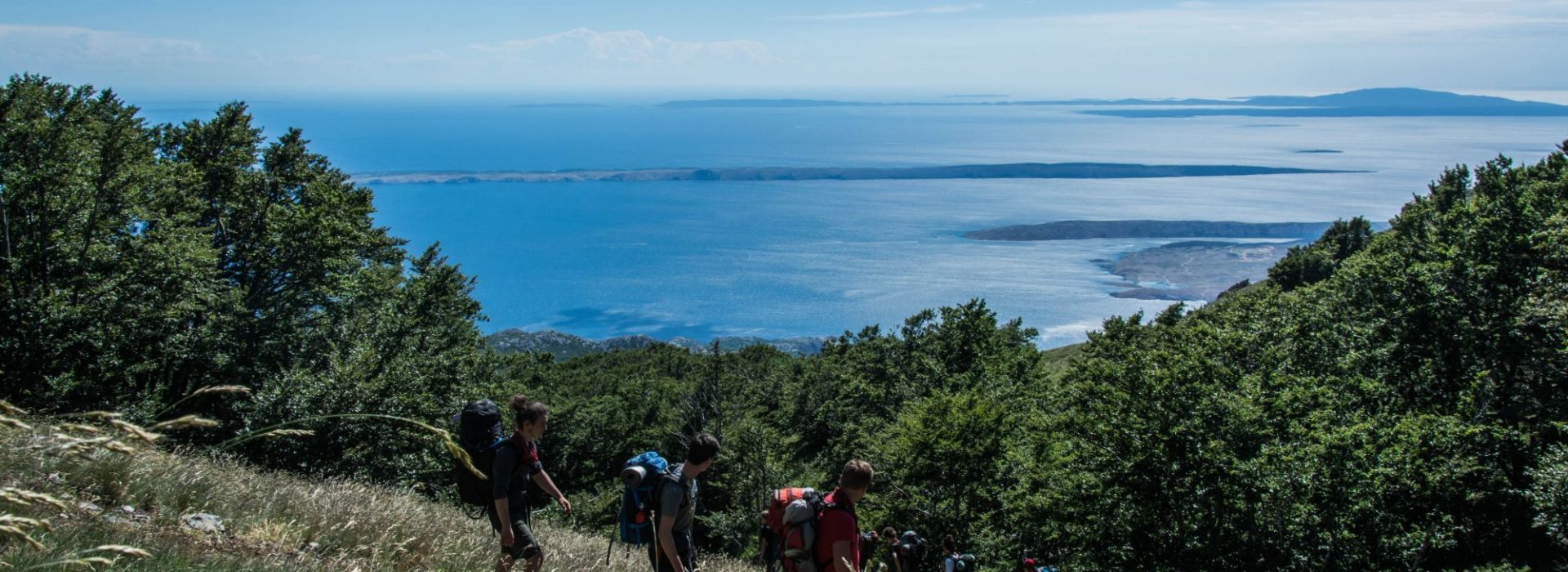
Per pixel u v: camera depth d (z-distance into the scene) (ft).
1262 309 120.37
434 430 12.64
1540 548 84.48
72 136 92.99
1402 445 74.79
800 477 176.96
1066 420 91.04
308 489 29.04
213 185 123.54
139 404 79.41
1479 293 97.19
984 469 111.55
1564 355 92.02
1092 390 89.20
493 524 20.24
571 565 27.61
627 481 19.94
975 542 105.29
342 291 113.80
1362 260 120.98
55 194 90.53
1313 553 70.85
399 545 22.66
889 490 121.90
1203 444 75.77
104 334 86.79
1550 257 96.43
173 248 94.58
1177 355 85.81
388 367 91.09
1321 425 77.15
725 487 174.29
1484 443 87.25
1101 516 79.46
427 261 130.72
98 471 21.21
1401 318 101.14
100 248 91.50
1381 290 107.55
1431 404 97.30
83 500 19.60
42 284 87.92
